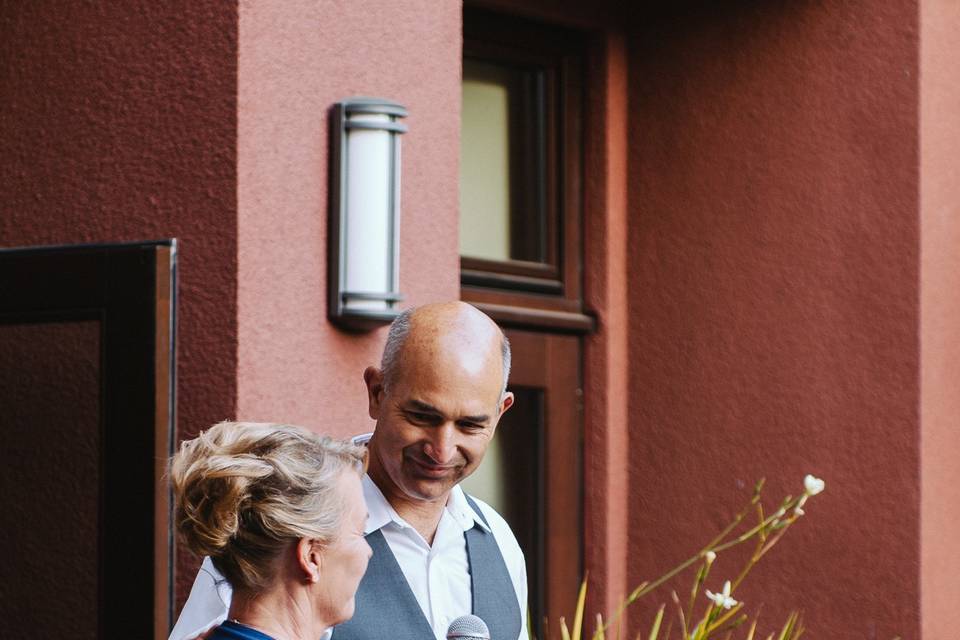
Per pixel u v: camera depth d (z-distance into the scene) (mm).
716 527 6176
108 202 4340
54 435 4273
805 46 6055
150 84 4293
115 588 3877
